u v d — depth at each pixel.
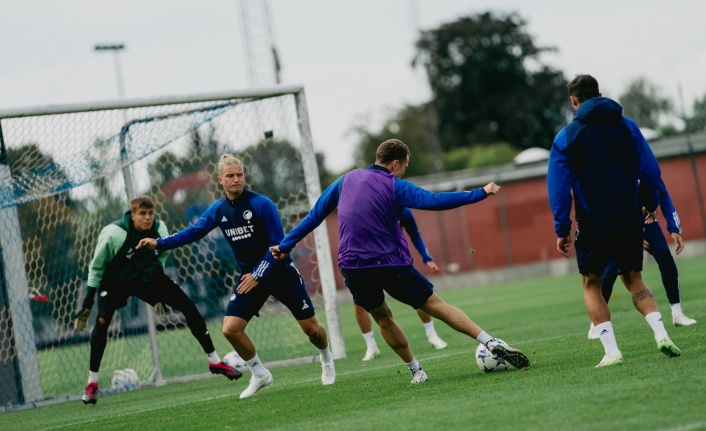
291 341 21.25
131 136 16.98
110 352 23.22
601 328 9.77
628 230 9.51
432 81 91.00
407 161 10.45
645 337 12.51
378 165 10.32
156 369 17.06
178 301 13.72
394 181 10.12
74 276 19.69
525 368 10.38
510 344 14.54
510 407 7.85
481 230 51.81
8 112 15.70
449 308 10.37
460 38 90.00
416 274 10.23
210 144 21.52
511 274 48.53
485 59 90.19
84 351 22.61
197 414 10.64
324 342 11.83
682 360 9.37
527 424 7.01
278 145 21.39
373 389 10.74
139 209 13.37
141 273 13.61
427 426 7.48
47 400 15.80
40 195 16.48
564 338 14.30
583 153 9.46
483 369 10.76
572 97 9.94
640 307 9.90
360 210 10.12
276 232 11.02
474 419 7.51
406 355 10.66
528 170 51.47
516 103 88.50
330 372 12.01
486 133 89.25
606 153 9.41
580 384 8.62
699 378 8.12
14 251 15.97
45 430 11.21
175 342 23.06
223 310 25.38
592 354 11.22
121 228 13.44
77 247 18.95
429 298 10.33
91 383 13.73
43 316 18.03
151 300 13.81
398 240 10.19
